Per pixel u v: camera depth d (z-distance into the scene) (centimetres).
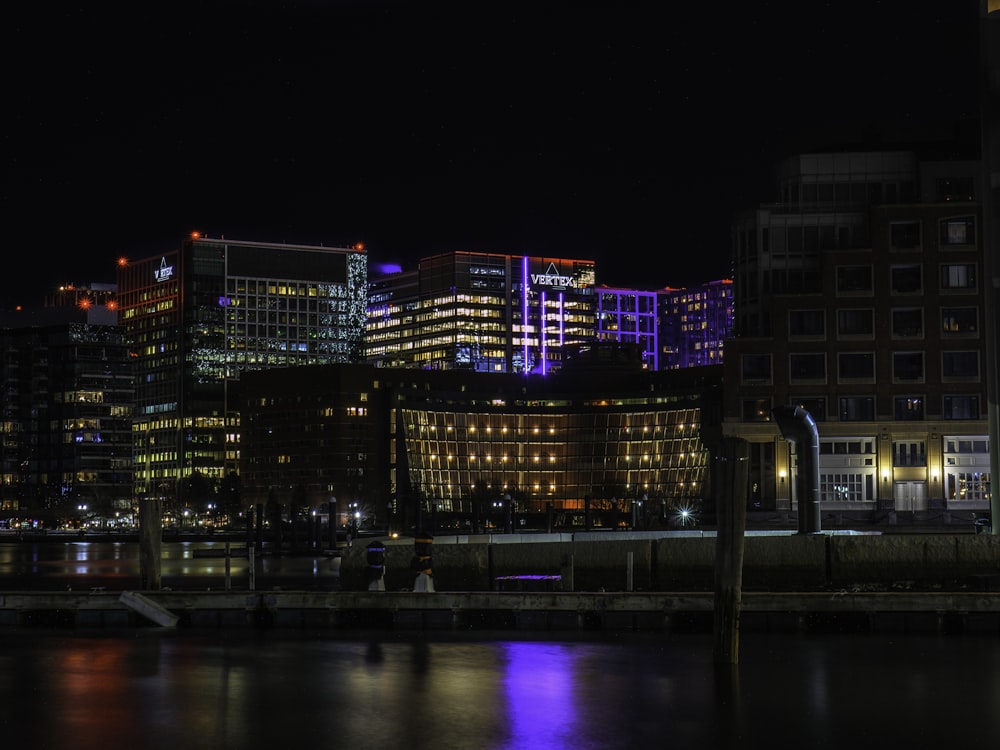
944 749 3741
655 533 11281
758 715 4172
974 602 5966
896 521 16238
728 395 17175
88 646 5666
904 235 17012
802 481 8919
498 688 4622
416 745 3769
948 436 16712
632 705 4322
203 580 10356
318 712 4209
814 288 17888
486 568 7506
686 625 6116
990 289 8625
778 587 7338
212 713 4197
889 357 16912
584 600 6166
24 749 3716
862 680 4766
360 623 6372
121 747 3738
